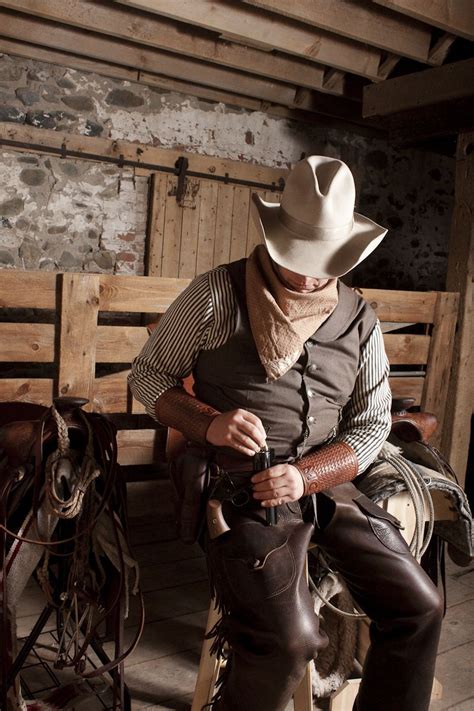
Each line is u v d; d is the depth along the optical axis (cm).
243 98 496
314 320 158
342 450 160
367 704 159
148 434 294
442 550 216
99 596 171
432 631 155
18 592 161
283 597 141
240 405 159
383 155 577
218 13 352
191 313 159
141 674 209
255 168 511
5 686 155
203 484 158
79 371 273
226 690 146
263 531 150
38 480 159
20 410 218
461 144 411
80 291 268
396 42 382
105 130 453
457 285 399
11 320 430
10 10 384
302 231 149
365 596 160
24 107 426
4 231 425
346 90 466
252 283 156
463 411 396
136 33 383
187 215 484
